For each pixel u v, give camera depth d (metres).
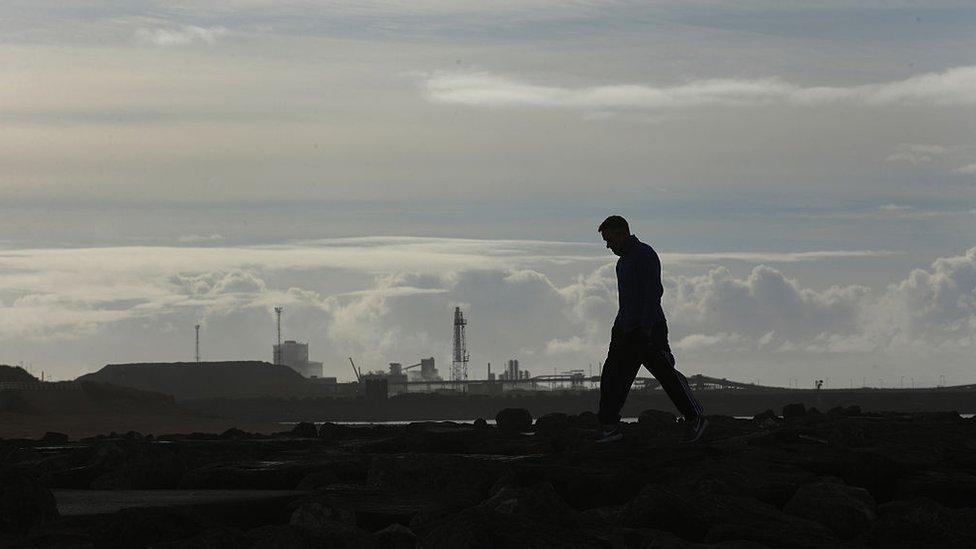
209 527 11.95
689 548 11.53
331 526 11.92
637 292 21.30
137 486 18.20
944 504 16.58
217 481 18.05
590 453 18.67
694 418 21.45
